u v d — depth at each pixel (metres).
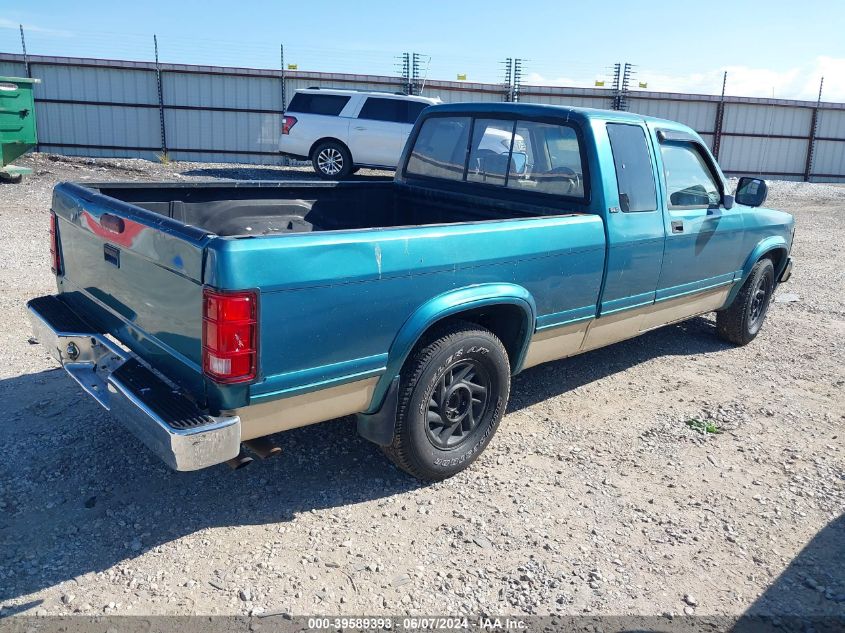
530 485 3.85
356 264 3.07
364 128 16.95
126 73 20.83
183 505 3.50
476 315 3.94
